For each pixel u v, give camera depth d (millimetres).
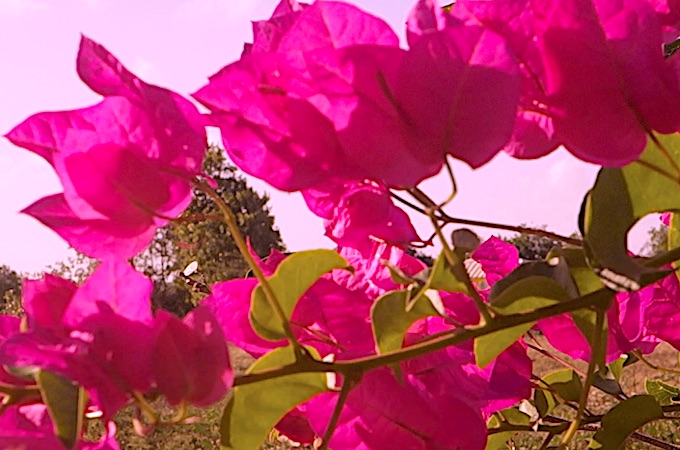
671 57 341
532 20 341
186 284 528
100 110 346
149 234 350
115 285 317
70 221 348
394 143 330
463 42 319
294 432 402
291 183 349
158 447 2725
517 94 316
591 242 338
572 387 542
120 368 309
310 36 344
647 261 345
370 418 384
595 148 339
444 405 389
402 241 393
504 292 358
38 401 321
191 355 313
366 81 327
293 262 368
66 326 314
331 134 345
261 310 367
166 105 346
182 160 346
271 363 364
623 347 448
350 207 393
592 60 338
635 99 337
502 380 453
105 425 337
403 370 399
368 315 408
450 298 415
